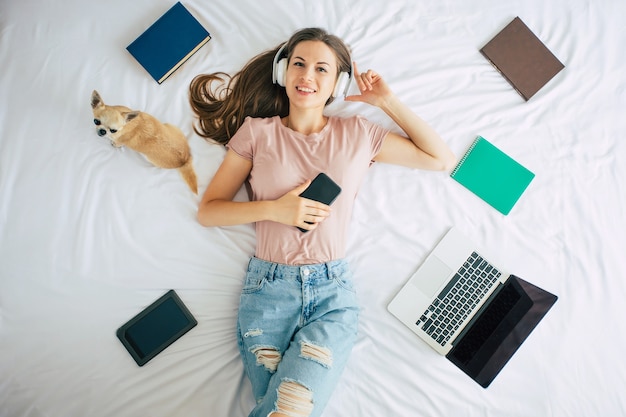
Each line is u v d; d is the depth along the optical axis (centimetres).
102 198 134
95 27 139
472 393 130
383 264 136
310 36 122
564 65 146
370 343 132
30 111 136
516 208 141
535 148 143
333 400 127
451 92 143
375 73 129
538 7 147
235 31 140
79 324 128
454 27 145
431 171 140
